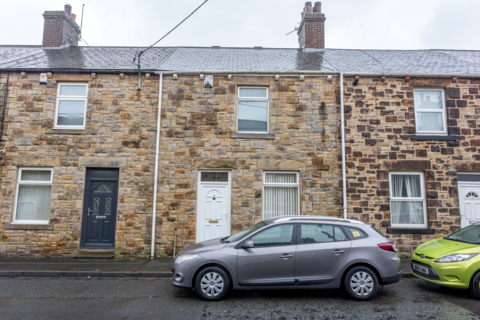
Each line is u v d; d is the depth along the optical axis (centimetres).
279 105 990
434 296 610
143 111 979
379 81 997
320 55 1229
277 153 970
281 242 588
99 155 955
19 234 921
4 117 961
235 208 945
